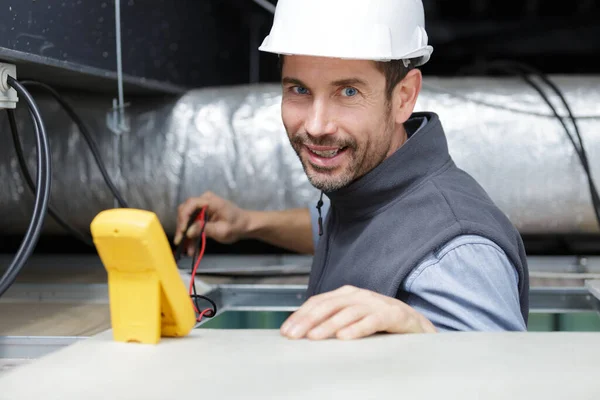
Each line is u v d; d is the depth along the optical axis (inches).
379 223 39.8
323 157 39.0
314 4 38.2
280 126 63.5
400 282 36.1
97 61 46.6
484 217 37.7
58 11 40.6
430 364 24.0
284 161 63.4
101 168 52.9
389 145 40.7
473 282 35.4
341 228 43.8
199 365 24.1
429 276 35.7
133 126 63.7
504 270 36.1
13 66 36.9
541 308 53.0
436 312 35.6
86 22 44.8
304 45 37.3
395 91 40.4
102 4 47.3
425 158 40.8
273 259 66.5
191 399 20.8
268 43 40.6
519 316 36.2
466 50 99.6
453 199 38.4
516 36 97.3
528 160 61.9
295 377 22.7
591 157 61.6
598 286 49.9
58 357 25.3
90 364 24.4
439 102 63.0
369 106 38.1
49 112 60.9
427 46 42.0
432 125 41.9
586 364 23.9
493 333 28.5
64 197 62.6
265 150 63.4
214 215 57.4
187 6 68.2
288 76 38.2
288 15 39.3
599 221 60.2
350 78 37.1
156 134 63.6
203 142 63.6
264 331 29.7
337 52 36.7
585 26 95.4
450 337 27.9
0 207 61.4
